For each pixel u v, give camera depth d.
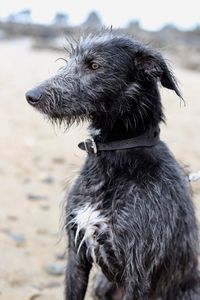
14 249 5.95
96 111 3.99
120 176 3.85
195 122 13.03
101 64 3.97
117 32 4.40
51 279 5.45
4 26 49.22
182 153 9.92
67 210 4.11
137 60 3.98
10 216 6.82
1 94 15.68
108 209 3.86
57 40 39.66
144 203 3.81
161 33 47.22
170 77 3.92
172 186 3.91
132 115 3.88
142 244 3.84
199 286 4.40
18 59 25.06
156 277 4.04
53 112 4.03
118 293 4.54
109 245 3.92
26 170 8.78
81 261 4.19
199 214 5.64
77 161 9.31
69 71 4.08
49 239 6.30
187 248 4.09
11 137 10.80
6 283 5.23
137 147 3.86
